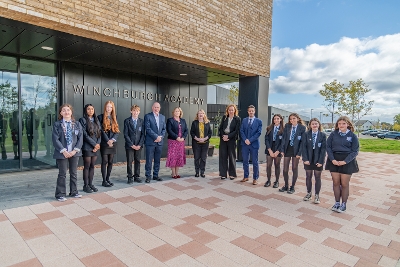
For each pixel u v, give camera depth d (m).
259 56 9.95
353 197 5.96
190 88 12.28
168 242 3.54
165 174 7.86
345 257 3.27
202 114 7.43
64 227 3.91
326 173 8.77
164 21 6.79
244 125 6.97
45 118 8.22
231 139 7.20
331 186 6.91
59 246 3.36
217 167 9.30
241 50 9.15
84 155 5.59
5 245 3.35
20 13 4.59
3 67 7.38
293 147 5.98
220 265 3.03
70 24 5.16
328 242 3.66
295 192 6.16
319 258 3.23
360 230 4.09
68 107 5.12
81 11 5.30
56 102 8.31
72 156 5.18
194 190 6.07
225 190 6.14
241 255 3.26
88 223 4.07
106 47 6.58
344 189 4.88
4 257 3.08
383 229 4.14
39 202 4.97
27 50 6.93
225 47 8.55
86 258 3.10
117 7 5.86
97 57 7.61
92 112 5.69
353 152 4.73
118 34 5.89
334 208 4.93
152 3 6.50
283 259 3.19
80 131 5.27
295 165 6.03
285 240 3.69
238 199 5.49
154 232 3.83
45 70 8.06
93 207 4.77
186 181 6.93
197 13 7.60
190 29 7.43
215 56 8.23
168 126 7.11
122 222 4.15
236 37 8.92
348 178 4.82
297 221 4.39
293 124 6.03
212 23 8.07
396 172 9.34
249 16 9.41
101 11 5.60
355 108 26.84
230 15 8.66
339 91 27.00
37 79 7.96
